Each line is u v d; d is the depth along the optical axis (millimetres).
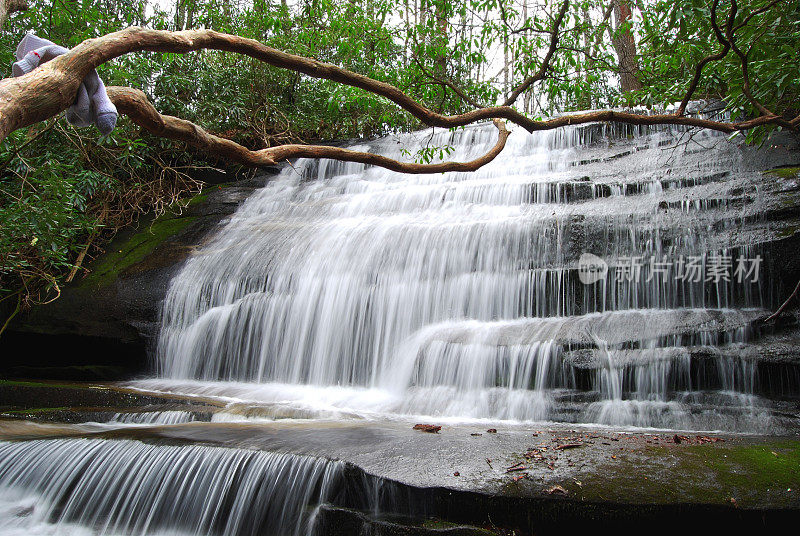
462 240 8266
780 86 5105
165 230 11555
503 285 7625
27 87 1420
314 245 9453
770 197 7246
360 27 8180
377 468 3855
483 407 6098
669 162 9086
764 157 8344
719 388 5727
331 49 12547
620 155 9906
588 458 3994
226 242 10695
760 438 4699
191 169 13398
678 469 3770
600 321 6672
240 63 13594
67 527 4375
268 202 11945
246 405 6398
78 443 4910
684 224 7305
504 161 11047
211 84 12891
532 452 4152
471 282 7809
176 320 9438
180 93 12977
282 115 13789
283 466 4121
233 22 13625
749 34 5086
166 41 1907
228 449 4398
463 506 3521
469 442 4430
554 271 7375
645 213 7668
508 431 4984
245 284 9289
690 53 6074
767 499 3359
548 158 10750
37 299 9594
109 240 11438
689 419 5340
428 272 8273
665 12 5359
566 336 6371
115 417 6137
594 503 3371
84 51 1602
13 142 8836
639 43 7703
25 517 4492
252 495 4117
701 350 5820
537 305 7414
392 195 10531
